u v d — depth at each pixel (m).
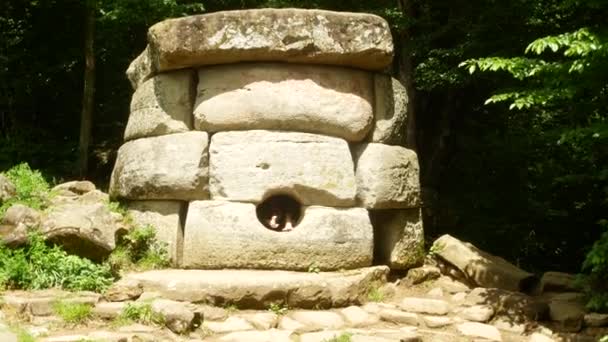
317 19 7.59
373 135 8.16
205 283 6.51
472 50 11.64
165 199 7.84
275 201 8.19
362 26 7.73
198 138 7.74
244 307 6.52
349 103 7.90
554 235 12.32
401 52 13.34
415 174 8.52
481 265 8.02
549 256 12.52
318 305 6.74
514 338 6.36
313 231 7.44
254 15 7.52
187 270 7.37
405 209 8.35
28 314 5.75
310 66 7.88
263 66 7.78
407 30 13.04
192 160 7.67
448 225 12.95
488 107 14.09
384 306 7.01
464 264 8.13
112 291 6.28
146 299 6.19
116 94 15.56
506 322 6.79
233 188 7.48
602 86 6.87
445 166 14.01
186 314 5.79
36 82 14.52
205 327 5.90
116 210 8.18
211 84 7.86
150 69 8.41
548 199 12.34
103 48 14.70
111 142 15.43
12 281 6.30
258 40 7.47
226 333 5.85
